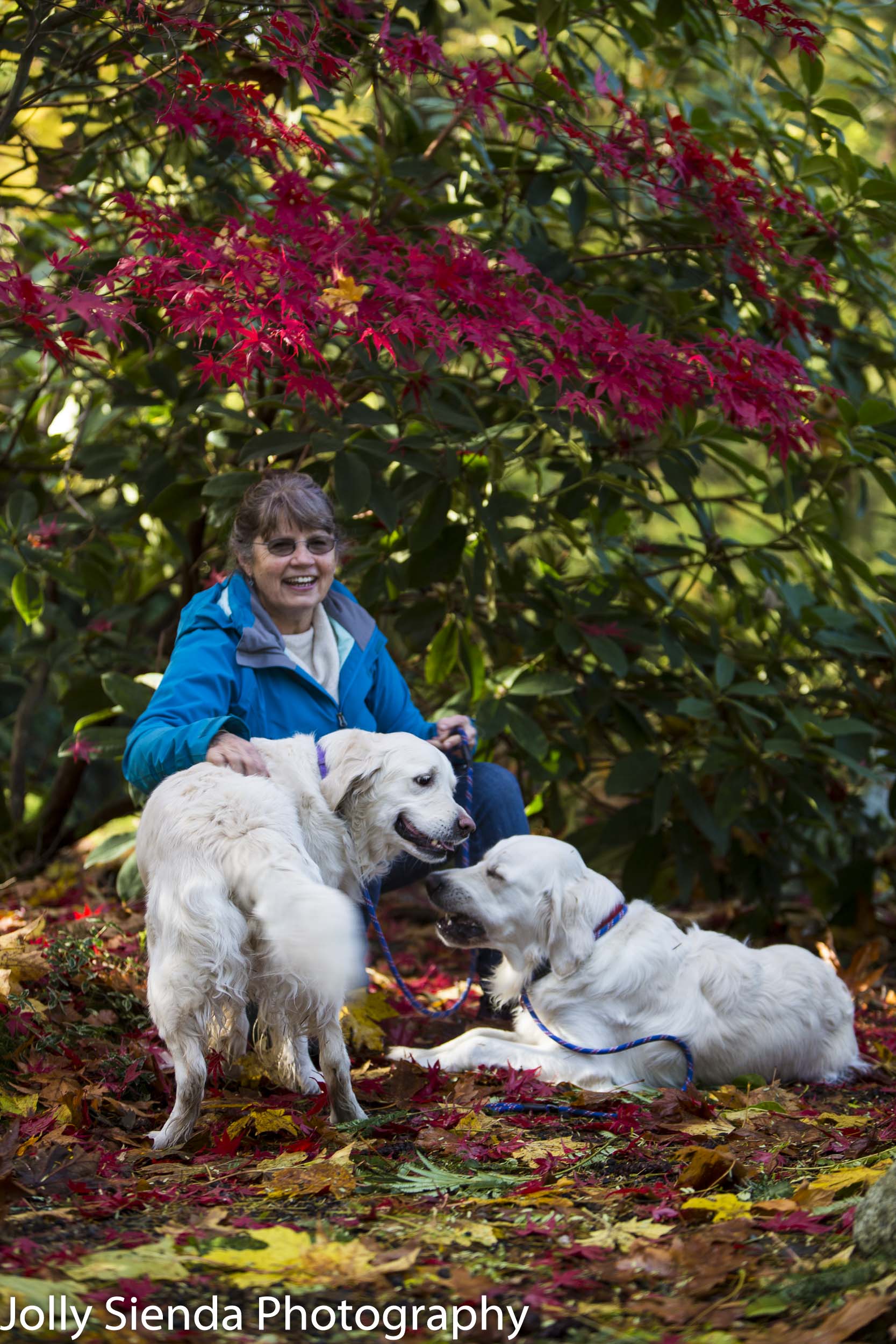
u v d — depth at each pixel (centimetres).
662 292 511
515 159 489
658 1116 304
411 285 393
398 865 397
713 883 539
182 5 429
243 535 371
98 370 593
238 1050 321
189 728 320
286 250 370
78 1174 248
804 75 468
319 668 379
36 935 393
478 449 450
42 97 445
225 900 270
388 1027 398
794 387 441
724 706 537
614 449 502
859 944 566
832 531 526
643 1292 200
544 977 352
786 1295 192
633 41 489
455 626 507
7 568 579
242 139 399
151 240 375
